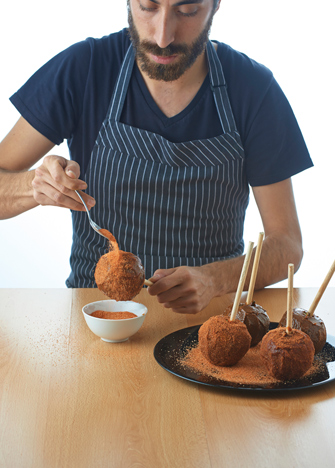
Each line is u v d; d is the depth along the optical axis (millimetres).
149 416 1016
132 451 905
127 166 1984
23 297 1697
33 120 1999
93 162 2041
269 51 3908
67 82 2002
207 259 2051
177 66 1791
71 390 1115
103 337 1359
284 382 1123
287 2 3828
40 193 1564
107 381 1157
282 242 1943
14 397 1080
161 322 1524
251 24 3832
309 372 1179
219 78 2027
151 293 1446
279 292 1806
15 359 1257
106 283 1314
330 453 906
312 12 3842
